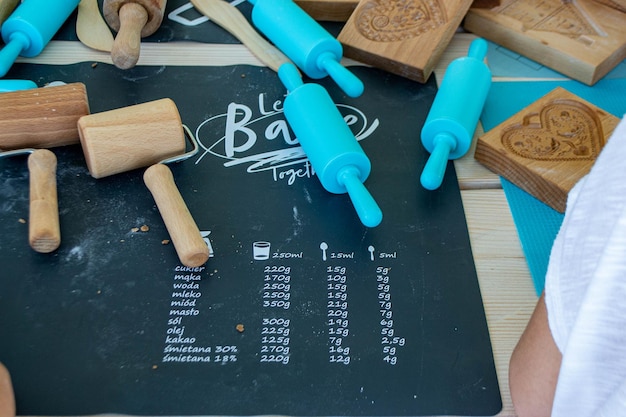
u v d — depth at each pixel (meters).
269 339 0.57
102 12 0.83
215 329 0.58
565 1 0.85
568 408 0.44
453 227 0.66
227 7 0.85
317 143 0.66
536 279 0.63
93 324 0.57
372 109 0.76
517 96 0.78
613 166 0.42
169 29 0.83
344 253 0.63
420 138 0.73
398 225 0.66
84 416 0.53
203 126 0.73
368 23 0.81
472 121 0.70
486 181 0.70
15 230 0.63
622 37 0.81
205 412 0.53
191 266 0.61
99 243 0.62
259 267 0.62
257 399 0.54
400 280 0.62
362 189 0.63
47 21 0.77
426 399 0.55
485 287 0.62
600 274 0.40
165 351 0.56
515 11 0.84
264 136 0.73
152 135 0.66
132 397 0.54
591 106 0.73
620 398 0.40
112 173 0.67
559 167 0.68
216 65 0.79
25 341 0.56
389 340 0.58
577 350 0.42
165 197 0.63
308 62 0.77
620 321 0.41
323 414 0.54
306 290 0.60
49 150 0.67
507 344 0.58
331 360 0.56
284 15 0.79
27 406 0.53
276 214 0.66
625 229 0.39
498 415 0.54
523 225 0.67
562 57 0.80
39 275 0.60
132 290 0.59
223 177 0.68
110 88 0.75
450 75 0.73
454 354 0.57
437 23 0.80
